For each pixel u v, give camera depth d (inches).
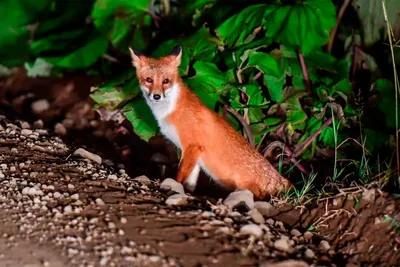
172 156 527.5
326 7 449.1
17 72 689.6
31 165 388.5
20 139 448.1
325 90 456.8
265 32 474.0
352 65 506.6
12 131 463.5
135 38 546.3
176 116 404.5
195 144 409.7
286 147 461.4
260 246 298.4
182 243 293.4
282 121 466.6
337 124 452.1
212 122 409.4
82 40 622.5
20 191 339.9
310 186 406.6
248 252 290.5
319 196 371.9
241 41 466.9
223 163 415.5
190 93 412.5
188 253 285.1
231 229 310.5
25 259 271.0
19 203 323.9
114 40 545.0
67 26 662.5
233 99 460.4
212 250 289.4
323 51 532.7
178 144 425.1
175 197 345.7
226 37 472.7
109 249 281.1
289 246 309.0
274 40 441.1
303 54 446.3
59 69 655.8
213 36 478.9
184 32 550.0
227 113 472.7
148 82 400.5
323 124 447.5
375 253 323.9
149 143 547.8
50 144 448.8
